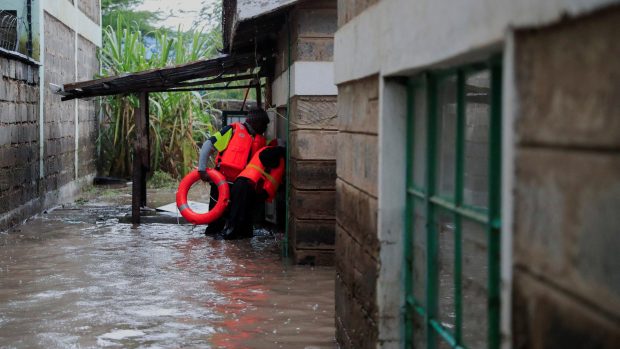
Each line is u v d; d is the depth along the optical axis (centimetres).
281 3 745
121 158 1798
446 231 317
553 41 183
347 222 484
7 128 1070
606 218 161
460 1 249
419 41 303
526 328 197
